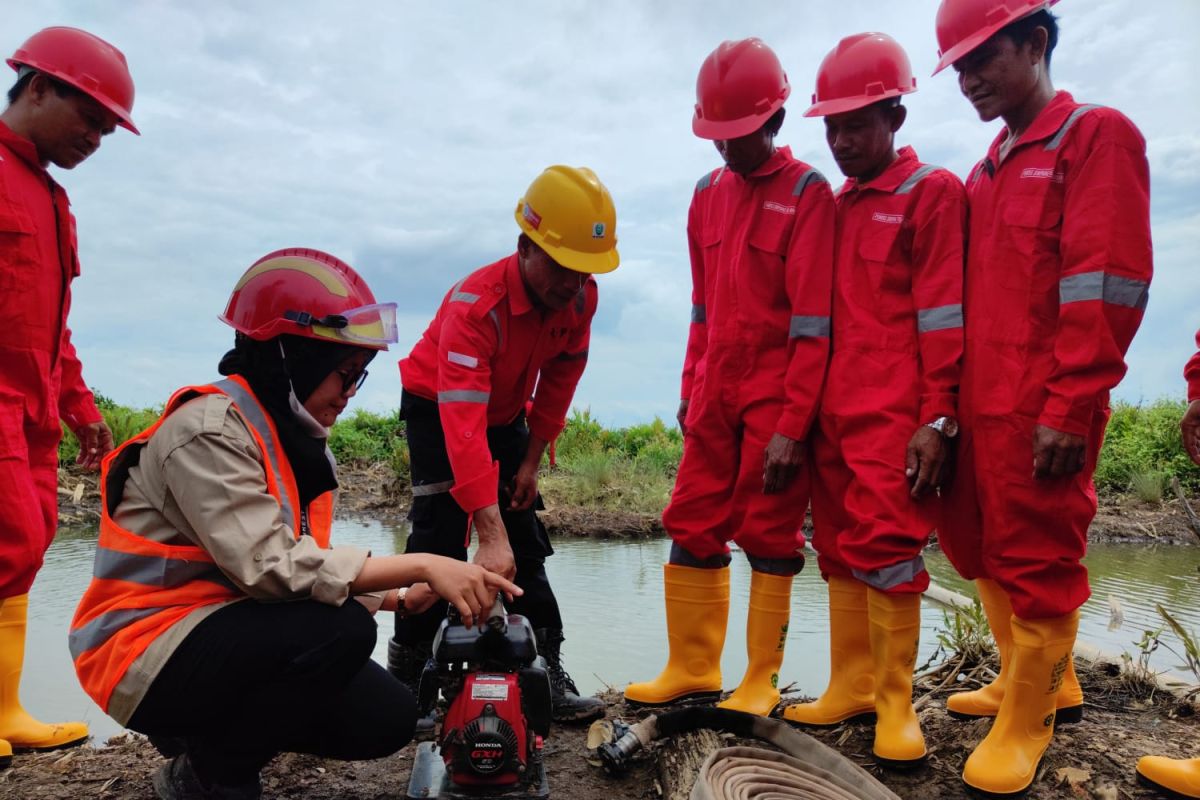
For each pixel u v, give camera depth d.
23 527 2.46
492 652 2.03
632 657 3.61
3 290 2.45
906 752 2.35
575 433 11.25
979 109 2.31
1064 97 2.23
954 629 3.62
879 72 2.44
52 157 2.60
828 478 2.61
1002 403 2.22
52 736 2.59
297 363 1.79
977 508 2.39
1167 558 6.00
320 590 1.76
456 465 2.38
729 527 2.79
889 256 2.47
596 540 6.58
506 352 2.56
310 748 2.04
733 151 2.64
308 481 1.92
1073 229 2.11
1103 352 2.06
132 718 1.74
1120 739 2.54
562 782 2.33
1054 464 2.11
